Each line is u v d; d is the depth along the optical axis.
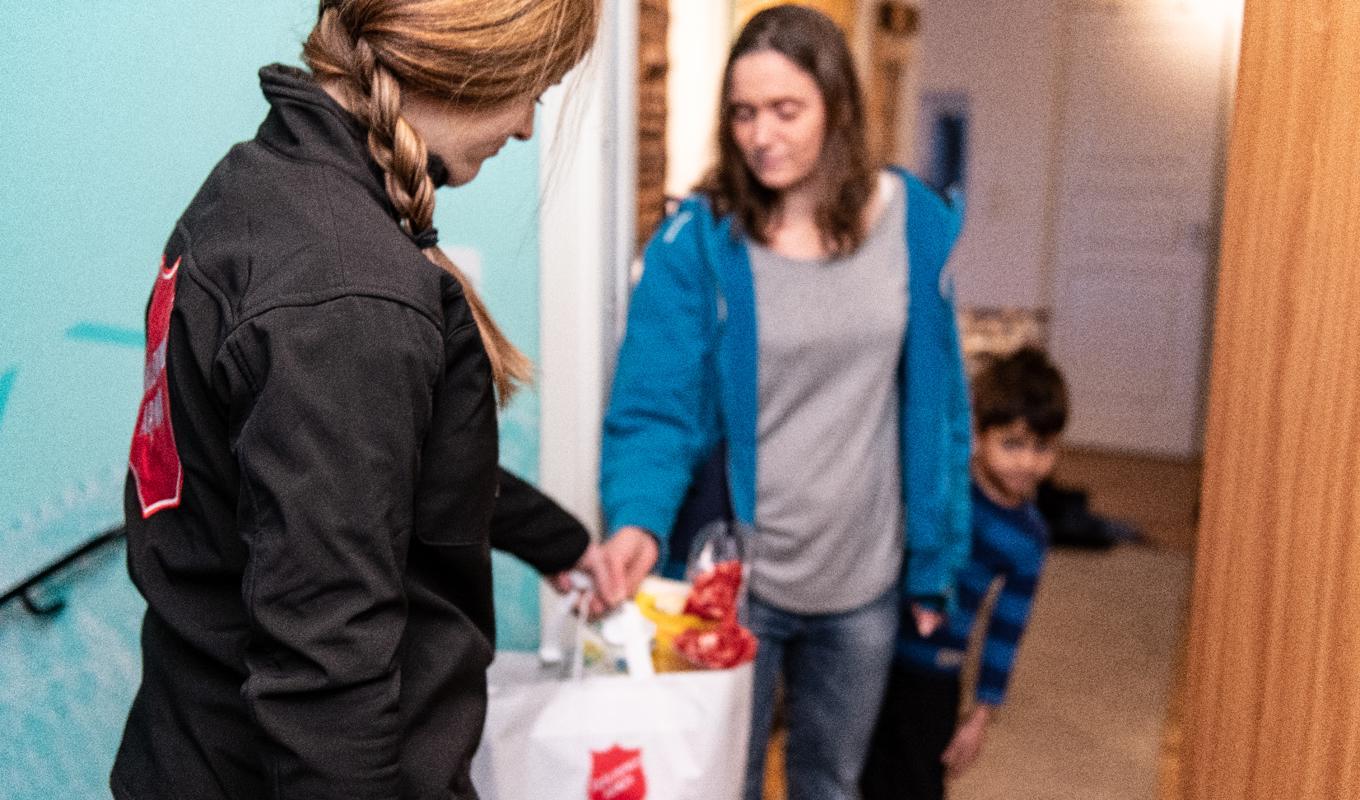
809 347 1.82
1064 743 2.97
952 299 1.89
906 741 2.14
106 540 1.53
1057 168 6.03
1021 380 2.11
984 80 6.12
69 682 1.54
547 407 2.02
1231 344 1.21
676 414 1.85
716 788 1.43
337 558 0.86
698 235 1.84
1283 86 1.10
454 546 1.01
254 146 0.98
